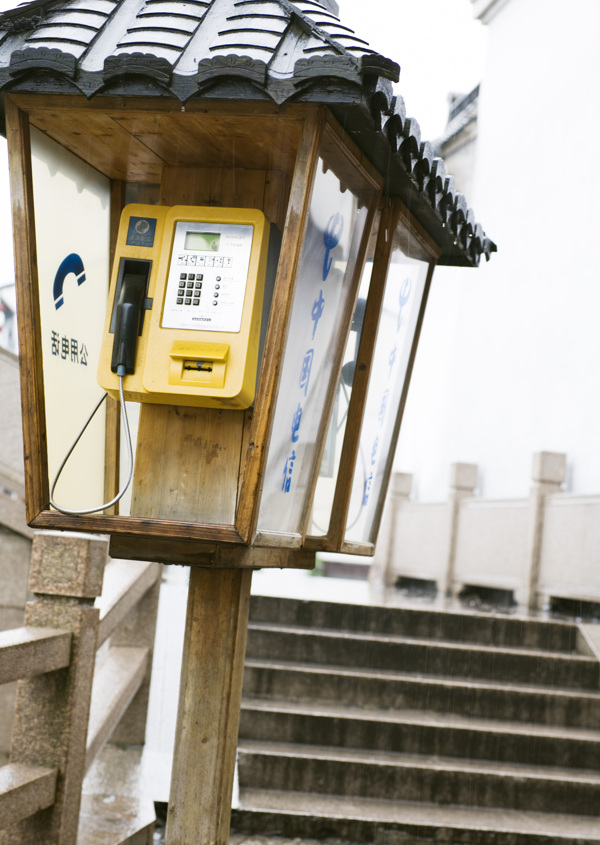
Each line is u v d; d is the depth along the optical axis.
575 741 5.36
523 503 8.27
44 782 3.08
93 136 2.38
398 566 10.94
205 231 2.29
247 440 2.33
